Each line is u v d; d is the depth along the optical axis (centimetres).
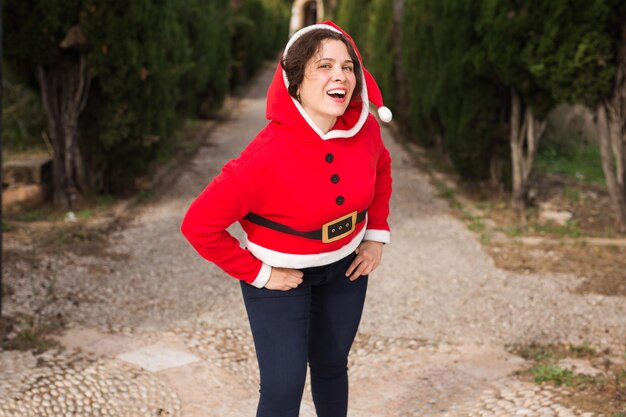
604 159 688
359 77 231
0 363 375
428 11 1044
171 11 921
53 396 342
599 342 440
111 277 551
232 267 233
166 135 845
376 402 361
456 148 870
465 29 793
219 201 222
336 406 270
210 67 1398
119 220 728
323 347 259
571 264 604
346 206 233
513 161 784
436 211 797
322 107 218
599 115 677
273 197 225
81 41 697
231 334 450
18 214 720
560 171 1005
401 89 1314
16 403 330
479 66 746
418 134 1197
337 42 220
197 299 513
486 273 580
